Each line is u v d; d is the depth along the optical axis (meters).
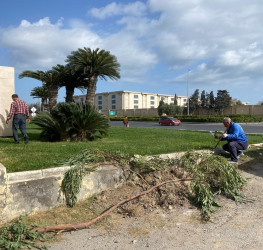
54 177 4.20
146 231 3.68
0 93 9.20
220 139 6.76
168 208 4.40
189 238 3.46
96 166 4.71
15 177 3.95
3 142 8.05
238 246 3.23
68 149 6.58
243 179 5.38
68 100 17.41
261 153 7.50
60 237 3.51
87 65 14.90
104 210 4.27
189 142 8.91
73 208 4.23
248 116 40.47
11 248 3.19
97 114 9.34
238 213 4.25
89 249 3.23
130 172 5.07
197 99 78.81
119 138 10.55
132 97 102.81
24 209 3.90
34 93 33.41
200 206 4.50
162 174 5.20
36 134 11.65
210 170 5.28
